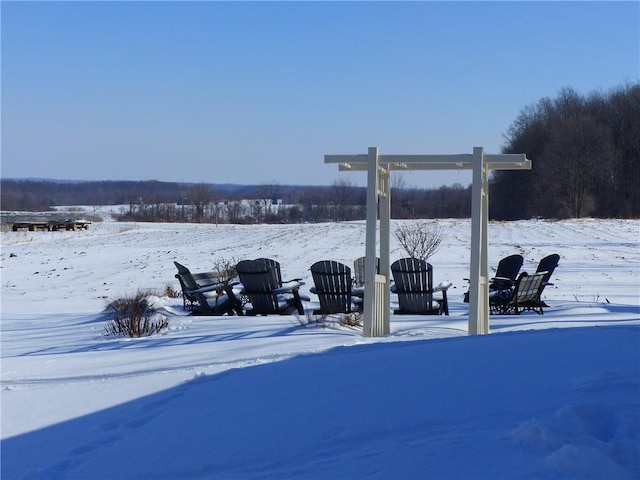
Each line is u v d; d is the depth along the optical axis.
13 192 145.25
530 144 73.62
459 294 17.08
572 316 11.65
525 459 3.62
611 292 17.53
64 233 48.66
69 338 11.12
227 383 6.02
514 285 13.40
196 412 5.33
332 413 4.91
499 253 29.50
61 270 27.11
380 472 3.72
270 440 4.55
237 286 14.58
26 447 5.09
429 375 5.52
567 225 46.66
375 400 5.07
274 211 87.19
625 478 3.30
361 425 4.59
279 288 12.83
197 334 10.44
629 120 68.56
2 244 40.22
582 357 5.64
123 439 4.95
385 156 10.12
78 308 16.73
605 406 4.16
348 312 11.77
